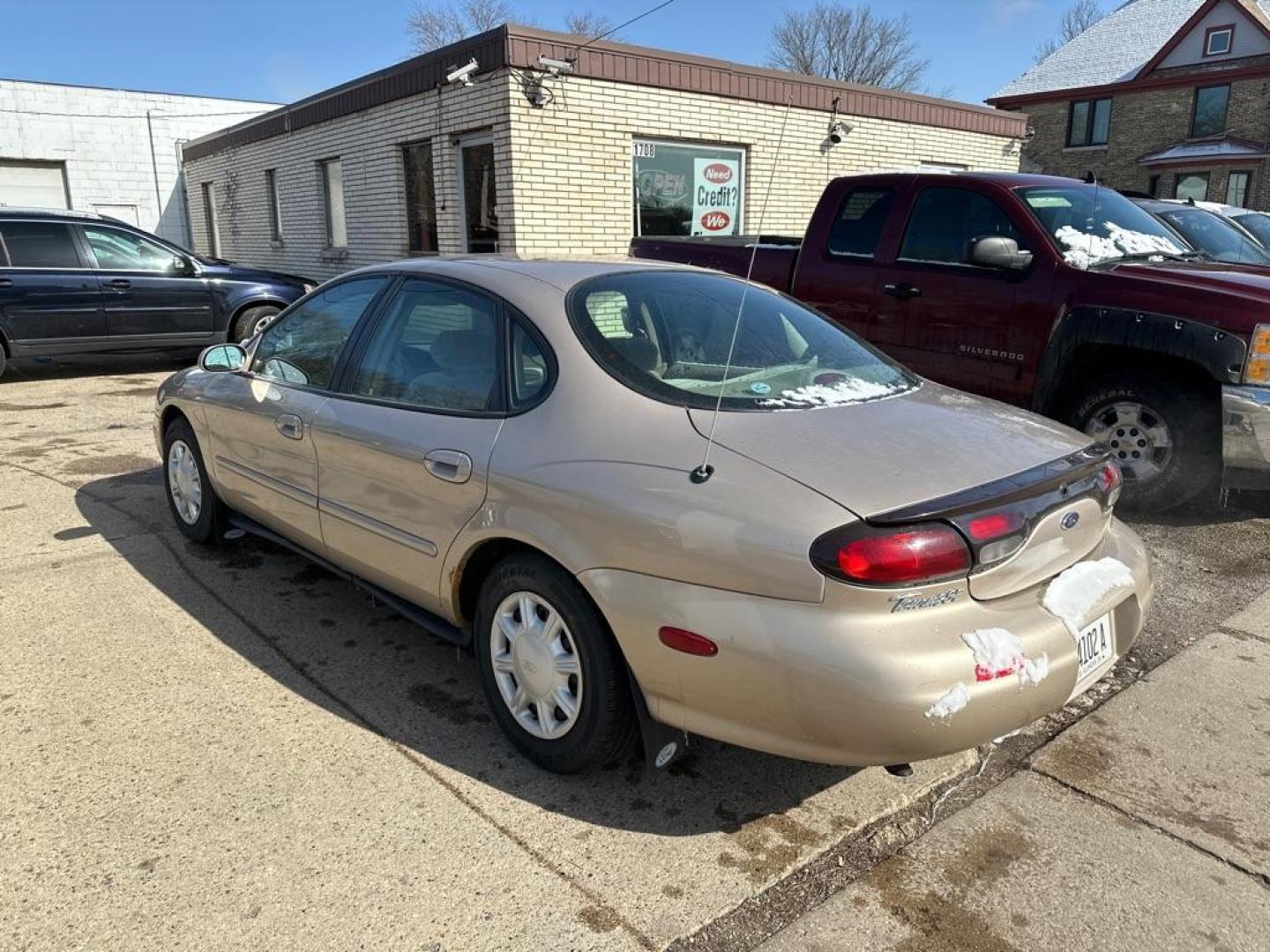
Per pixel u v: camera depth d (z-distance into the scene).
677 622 2.28
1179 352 4.66
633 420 2.56
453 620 3.04
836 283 6.13
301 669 3.42
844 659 2.09
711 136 10.94
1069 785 2.81
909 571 2.10
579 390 2.66
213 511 4.43
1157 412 4.95
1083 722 3.16
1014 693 2.20
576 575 2.48
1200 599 4.18
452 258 3.46
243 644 3.60
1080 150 30.70
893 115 12.80
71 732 2.95
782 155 11.75
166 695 3.20
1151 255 5.46
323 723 3.05
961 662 2.14
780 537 2.16
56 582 4.19
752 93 11.16
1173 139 28.59
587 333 2.79
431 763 2.84
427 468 2.92
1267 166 26.75
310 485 3.54
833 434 2.48
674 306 3.09
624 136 10.22
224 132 16.20
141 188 19.59
